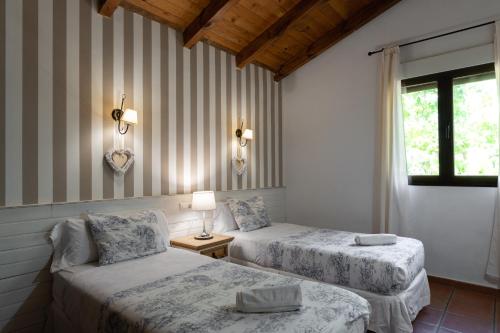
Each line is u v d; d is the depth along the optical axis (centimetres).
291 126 473
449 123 335
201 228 341
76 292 187
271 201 450
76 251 223
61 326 204
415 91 362
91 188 257
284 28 354
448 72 336
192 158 340
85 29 255
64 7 243
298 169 465
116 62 275
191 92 341
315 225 445
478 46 315
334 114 425
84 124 253
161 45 312
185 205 327
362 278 231
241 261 310
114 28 275
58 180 238
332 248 261
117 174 274
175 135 323
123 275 199
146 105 298
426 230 349
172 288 176
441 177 340
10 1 217
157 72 308
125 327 145
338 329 140
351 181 408
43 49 231
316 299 162
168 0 290
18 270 216
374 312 223
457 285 324
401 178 353
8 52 215
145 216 263
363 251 250
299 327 132
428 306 277
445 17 337
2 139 212
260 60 434
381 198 363
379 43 383
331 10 371
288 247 278
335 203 424
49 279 228
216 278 193
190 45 334
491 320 251
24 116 222
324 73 434
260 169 436
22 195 220
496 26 302
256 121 431
